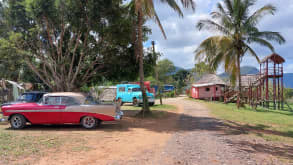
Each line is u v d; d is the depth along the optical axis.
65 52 14.44
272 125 10.95
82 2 11.88
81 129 8.59
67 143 6.14
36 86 21.28
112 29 12.55
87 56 14.76
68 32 14.71
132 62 15.03
